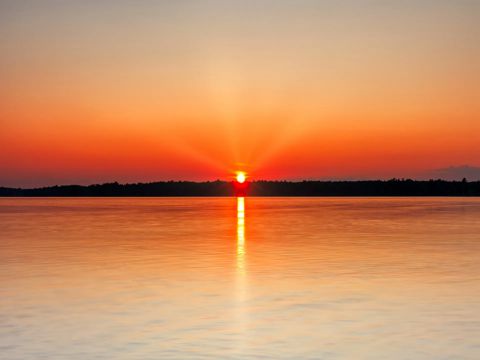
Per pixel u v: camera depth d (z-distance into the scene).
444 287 20.34
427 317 15.75
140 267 25.84
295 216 74.44
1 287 20.70
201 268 25.48
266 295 19.09
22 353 12.62
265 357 12.31
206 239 39.97
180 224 57.69
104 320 15.59
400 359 12.07
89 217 73.31
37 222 61.53
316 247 34.22
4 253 31.52
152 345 13.21
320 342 13.40
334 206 121.38
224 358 12.26
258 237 41.44
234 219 67.50
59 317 15.95
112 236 42.75
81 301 18.19
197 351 12.76
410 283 21.22
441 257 29.06
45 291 19.91
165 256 29.97
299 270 24.72
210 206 129.62
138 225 56.09
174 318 15.83
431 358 12.12
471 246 34.44
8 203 167.12
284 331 14.41
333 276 23.00
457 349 12.73
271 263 27.03
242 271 24.50
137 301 18.16
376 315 16.05
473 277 22.59
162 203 166.62
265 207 118.25
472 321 15.25
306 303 17.77
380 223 57.72
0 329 14.64
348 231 46.84
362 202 164.12
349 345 13.13
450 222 58.94
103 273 24.03
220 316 16.03
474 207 108.00
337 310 16.73
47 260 28.42
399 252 31.34
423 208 103.00
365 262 27.25
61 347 13.05
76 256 30.06
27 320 15.59
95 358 12.24
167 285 21.08
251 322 15.34
